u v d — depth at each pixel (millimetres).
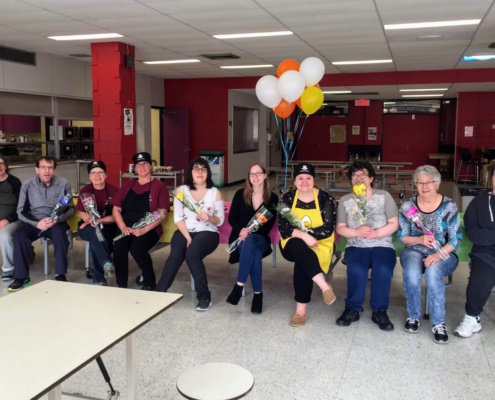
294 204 3689
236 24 6113
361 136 16938
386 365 2926
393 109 16547
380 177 11656
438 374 2812
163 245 4816
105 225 4477
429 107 16234
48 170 4480
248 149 14398
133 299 2037
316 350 3137
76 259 5406
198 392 1709
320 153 17438
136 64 9727
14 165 8289
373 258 3576
